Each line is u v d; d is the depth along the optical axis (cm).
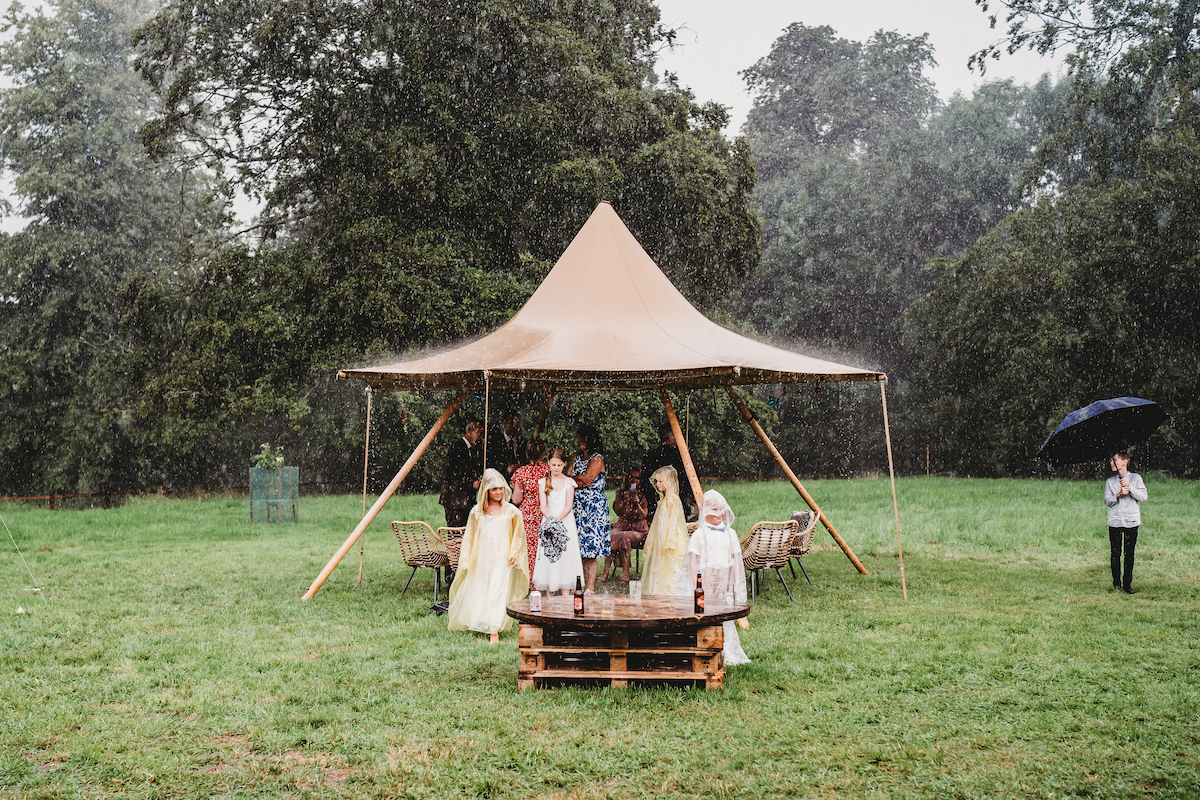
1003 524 1602
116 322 3186
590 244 1053
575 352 898
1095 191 3216
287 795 418
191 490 3300
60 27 3247
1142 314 3108
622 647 587
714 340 975
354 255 2220
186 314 2562
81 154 3219
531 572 877
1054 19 3164
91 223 3228
